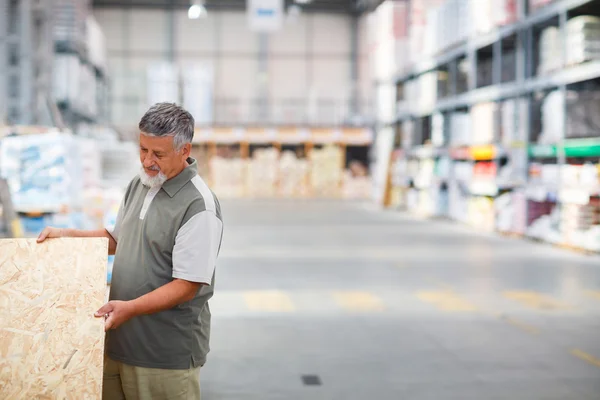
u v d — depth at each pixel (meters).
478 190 11.23
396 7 16.12
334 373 3.77
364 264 7.79
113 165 5.41
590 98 8.73
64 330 1.78
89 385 1.77
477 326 4.87
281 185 21.77
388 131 16.92
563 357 4.11
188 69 22.36
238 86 24.39
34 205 4.05
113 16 23.97
